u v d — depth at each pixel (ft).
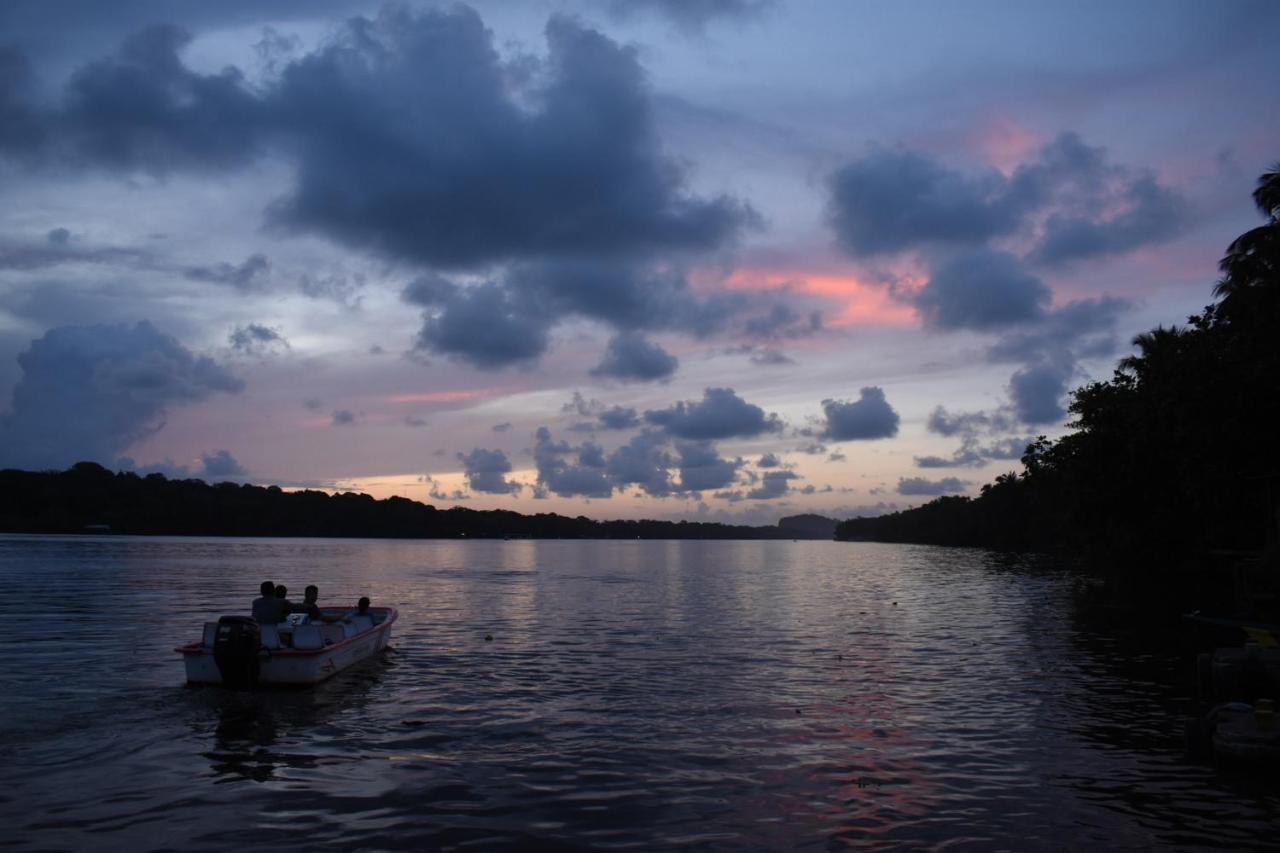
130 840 28.43
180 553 312.71
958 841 29.19
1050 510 191.42
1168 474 117.19
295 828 29.66
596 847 28.27
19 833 28.91
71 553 291.38
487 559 336.29
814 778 36.27
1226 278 119.44
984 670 65.10
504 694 53.78
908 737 43.60
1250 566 88.89
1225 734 38.11
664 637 85.05
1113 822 31.19
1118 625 98.27
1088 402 132.05
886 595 147.02
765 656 71.97
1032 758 39.78
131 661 64.59
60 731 42.83
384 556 341.21
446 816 31.01
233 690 53.11
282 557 301.43
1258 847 28.96
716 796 33.71
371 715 47.19
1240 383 83.66
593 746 41.16
